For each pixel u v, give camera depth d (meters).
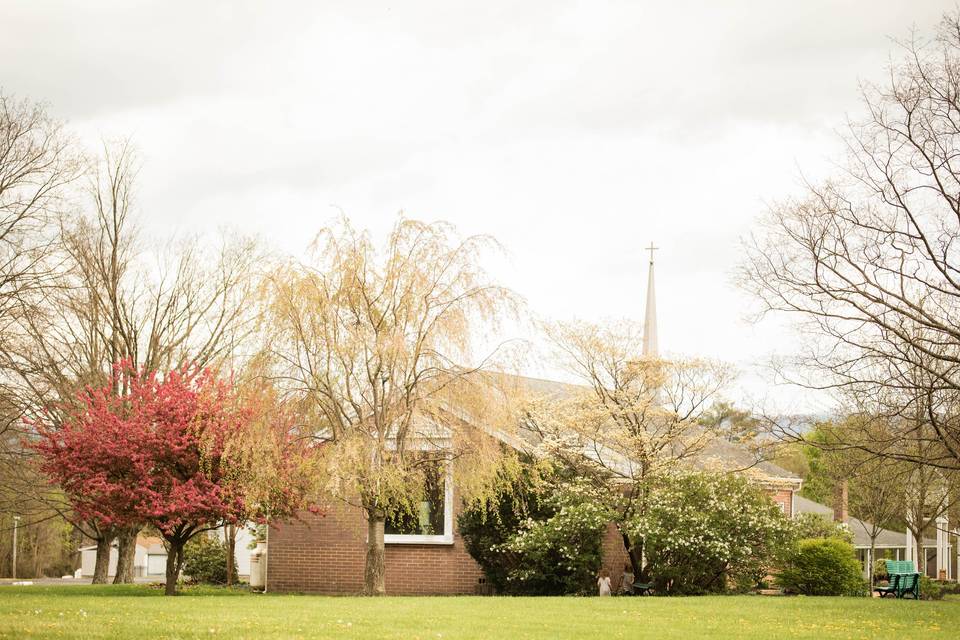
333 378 21.88
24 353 31.28
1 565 69.62
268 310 21.73
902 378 21.88
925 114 21.22
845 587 28.72
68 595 21.59
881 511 37.41
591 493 26.44
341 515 26.38
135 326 35.09
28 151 28.91
